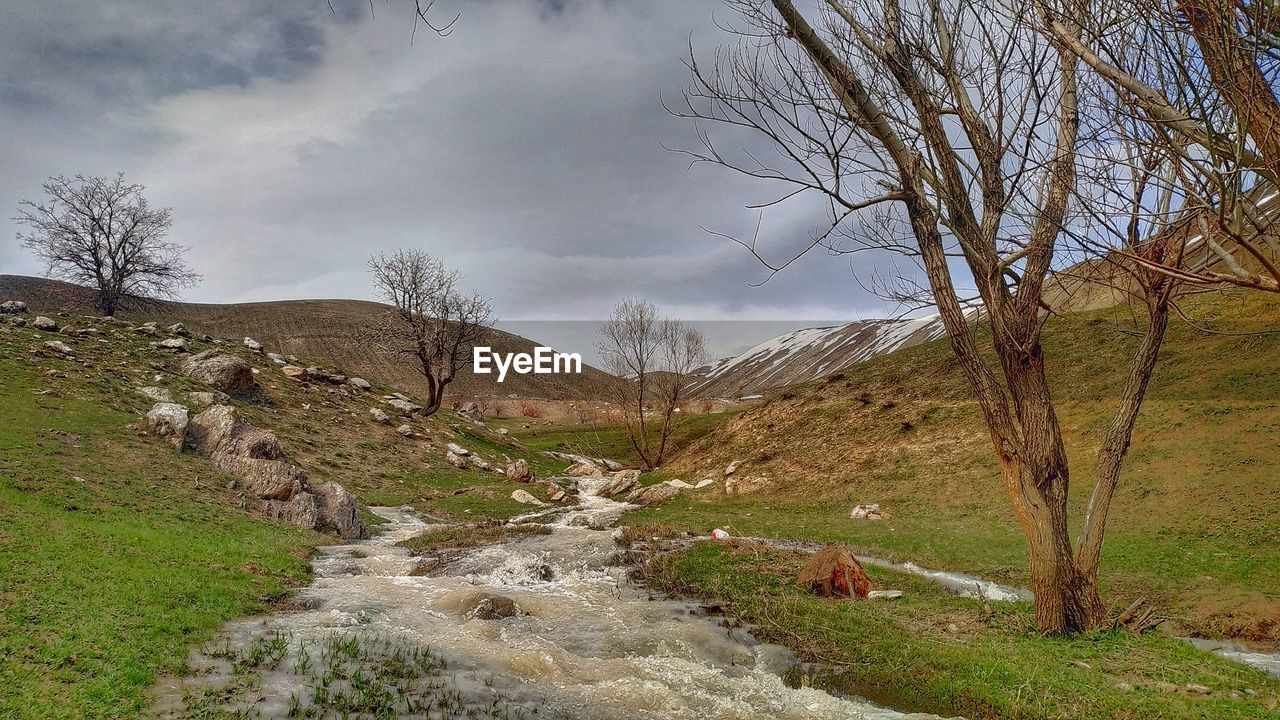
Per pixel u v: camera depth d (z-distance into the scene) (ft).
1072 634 40.34
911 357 167.22
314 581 54.29
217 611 40.75
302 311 479.41
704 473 157.48
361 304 538.88
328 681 31.42
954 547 77.25
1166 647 37.91
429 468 140.87
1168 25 20.33
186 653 33.63
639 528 90.07
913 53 36.91
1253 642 44.55
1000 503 94.84
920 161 38.55
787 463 142.10
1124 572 59.52
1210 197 20.90
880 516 102.01
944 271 40.34
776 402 175.11
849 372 173.99
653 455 216.13
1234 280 19.49
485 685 33.63
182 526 59.11
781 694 34.42
